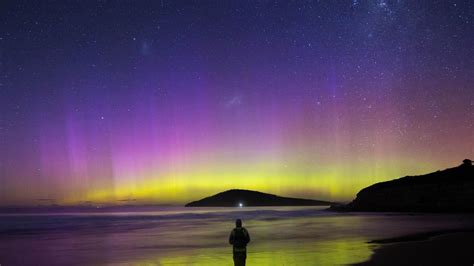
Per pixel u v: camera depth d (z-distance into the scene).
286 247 19.77
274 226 40.16
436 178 101.38
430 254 15.52
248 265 13.88
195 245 22.42
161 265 14.80
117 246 22.67
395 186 111.44
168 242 24.61
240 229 11.98
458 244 19.06
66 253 19.81
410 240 21.80
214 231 35.41
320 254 16.69
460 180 92.94
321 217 67.69
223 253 18.34
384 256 15.18
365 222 45.62
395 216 65.19
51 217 92.06
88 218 80.25
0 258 18.11
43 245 24.45
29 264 16.28
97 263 15.83
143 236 30.19
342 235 27.08
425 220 48.44
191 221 59.47
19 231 40.22
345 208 121.38
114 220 67.81
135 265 15.00
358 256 15.64
